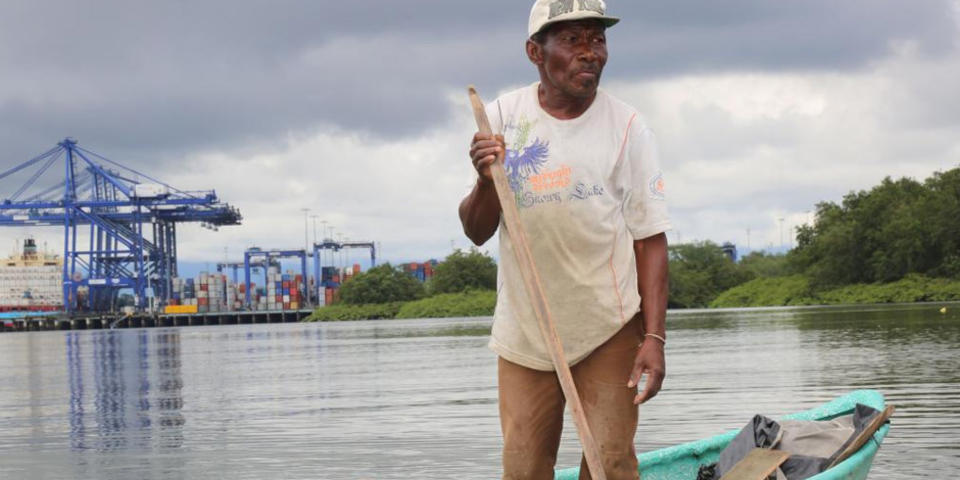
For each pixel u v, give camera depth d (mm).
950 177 79062
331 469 9102
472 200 3836
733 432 5973
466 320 94500
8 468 10016
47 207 126188
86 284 129375
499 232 3979
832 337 28719
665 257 3871
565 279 3799
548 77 3764
